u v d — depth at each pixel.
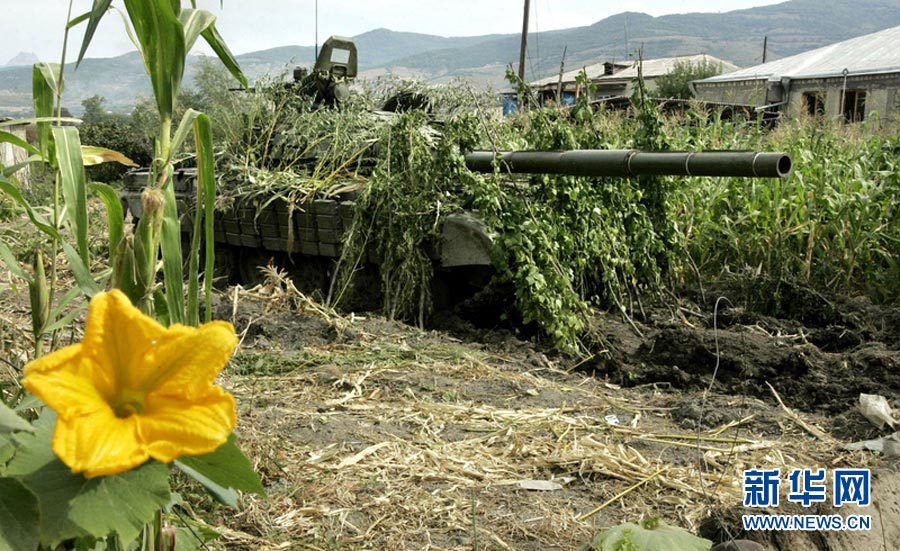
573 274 8.66
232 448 1.78
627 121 12.71
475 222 8.80
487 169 8.74
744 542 3.52
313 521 4.32
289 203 10.49
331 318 8.41
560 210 8.76
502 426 5.86
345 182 10.72
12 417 1.74
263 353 7.35
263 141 11.90
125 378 1.61
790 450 5.55
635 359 7.59
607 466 5.14
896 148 11.62
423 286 9.06
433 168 9.12
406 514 4.46
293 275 11.62
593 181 9.12
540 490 4.87
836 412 6.34
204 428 1.56
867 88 28.14
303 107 11.87
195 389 1.60
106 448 1.49
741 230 11.20
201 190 2.54
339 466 5.00
